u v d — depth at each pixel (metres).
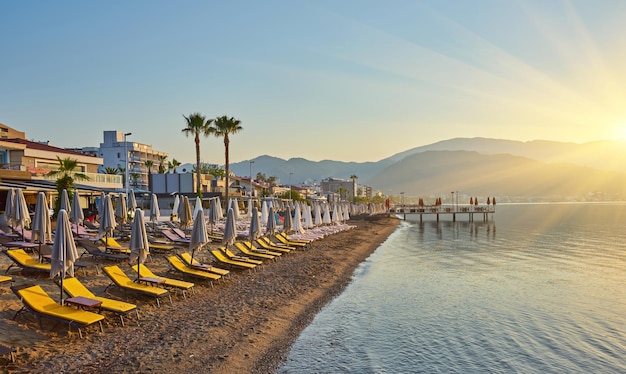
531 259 30.16
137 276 13.78
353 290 19.00
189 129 49.75
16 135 48.66
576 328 14.21
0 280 11.26
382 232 52.91
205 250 22.58
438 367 10.98
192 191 58.31
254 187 99.31
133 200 26.27
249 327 12.30
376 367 10.77
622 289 20.05
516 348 12.40
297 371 10.09
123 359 9.00
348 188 199.50
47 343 9.13
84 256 17.66
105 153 84.88
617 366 11.26
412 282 21.34
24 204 17.56
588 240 43.75
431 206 91.94
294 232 37.38
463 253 33.53
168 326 11.29
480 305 16.94
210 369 9.25
